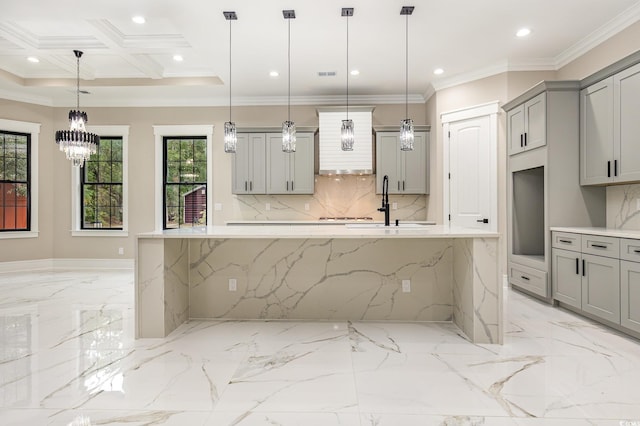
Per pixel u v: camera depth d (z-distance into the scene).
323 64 4.88
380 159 5.89
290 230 3.15
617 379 2.20
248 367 2.38
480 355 2.57
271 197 6.29
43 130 6.18
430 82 5.52
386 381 2.18
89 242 6.31
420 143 5.84
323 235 2.73
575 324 3.25
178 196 6.43
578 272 3.41
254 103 6.26
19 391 2.06
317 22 3.79
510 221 4.56
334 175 6.26
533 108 4.05
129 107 6.30
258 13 3.61
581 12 3.60
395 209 6.19
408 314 3.36
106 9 3.51
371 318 3.36
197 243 3.41
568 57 4.46
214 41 4.21
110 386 2.12
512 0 3.40
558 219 3.82
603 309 3.10
